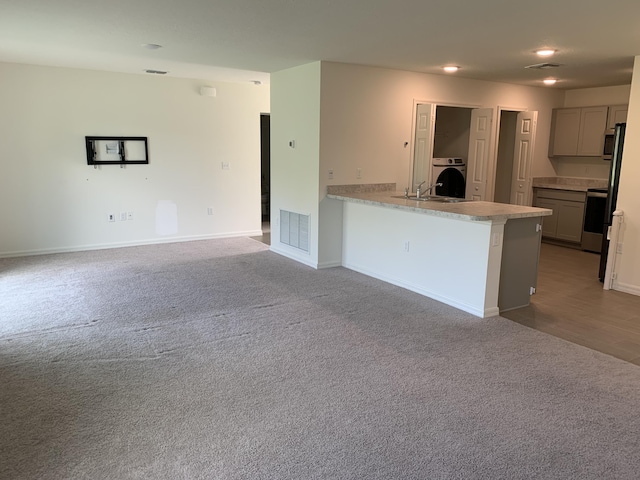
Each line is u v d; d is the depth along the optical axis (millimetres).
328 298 4516
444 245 4363
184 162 6941
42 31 3920
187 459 2164
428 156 5867
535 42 4105
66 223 6254
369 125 5570
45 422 2441
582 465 2154
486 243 3957
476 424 2465
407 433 2379
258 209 7730
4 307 4172
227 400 2674
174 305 4266
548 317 4129
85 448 2232
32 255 6086
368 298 4527
